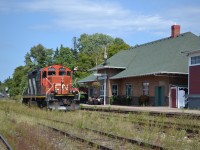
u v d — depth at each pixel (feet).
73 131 53.67
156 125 54.90
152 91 127.24
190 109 99.19
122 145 41.29
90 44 325.42
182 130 50.19
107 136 47.75
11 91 264.72
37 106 102.47
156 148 37.50
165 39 150.41
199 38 131.75
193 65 105.81
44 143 40.75
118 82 151.84
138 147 39.32
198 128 52.75
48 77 96.07
